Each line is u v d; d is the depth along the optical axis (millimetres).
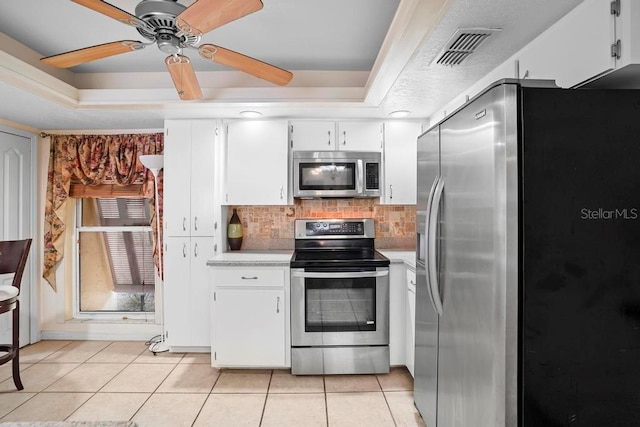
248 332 2930
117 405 2471
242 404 2488
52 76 2551
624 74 1355
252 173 3266
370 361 2910
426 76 2260
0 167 3273
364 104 2883
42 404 2480
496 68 2121
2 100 2703
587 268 1249
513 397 1253
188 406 2463
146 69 2953
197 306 3283
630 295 1259
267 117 3242
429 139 1940
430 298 1790
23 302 3502
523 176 1238
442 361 1751
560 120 1246
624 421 1257
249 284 2934
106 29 2301
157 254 3607
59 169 3629
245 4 1382
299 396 2594
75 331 3689
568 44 1529
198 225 3279
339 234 3496
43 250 3676
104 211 3787
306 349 2893
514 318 1247
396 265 2949
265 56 2715
